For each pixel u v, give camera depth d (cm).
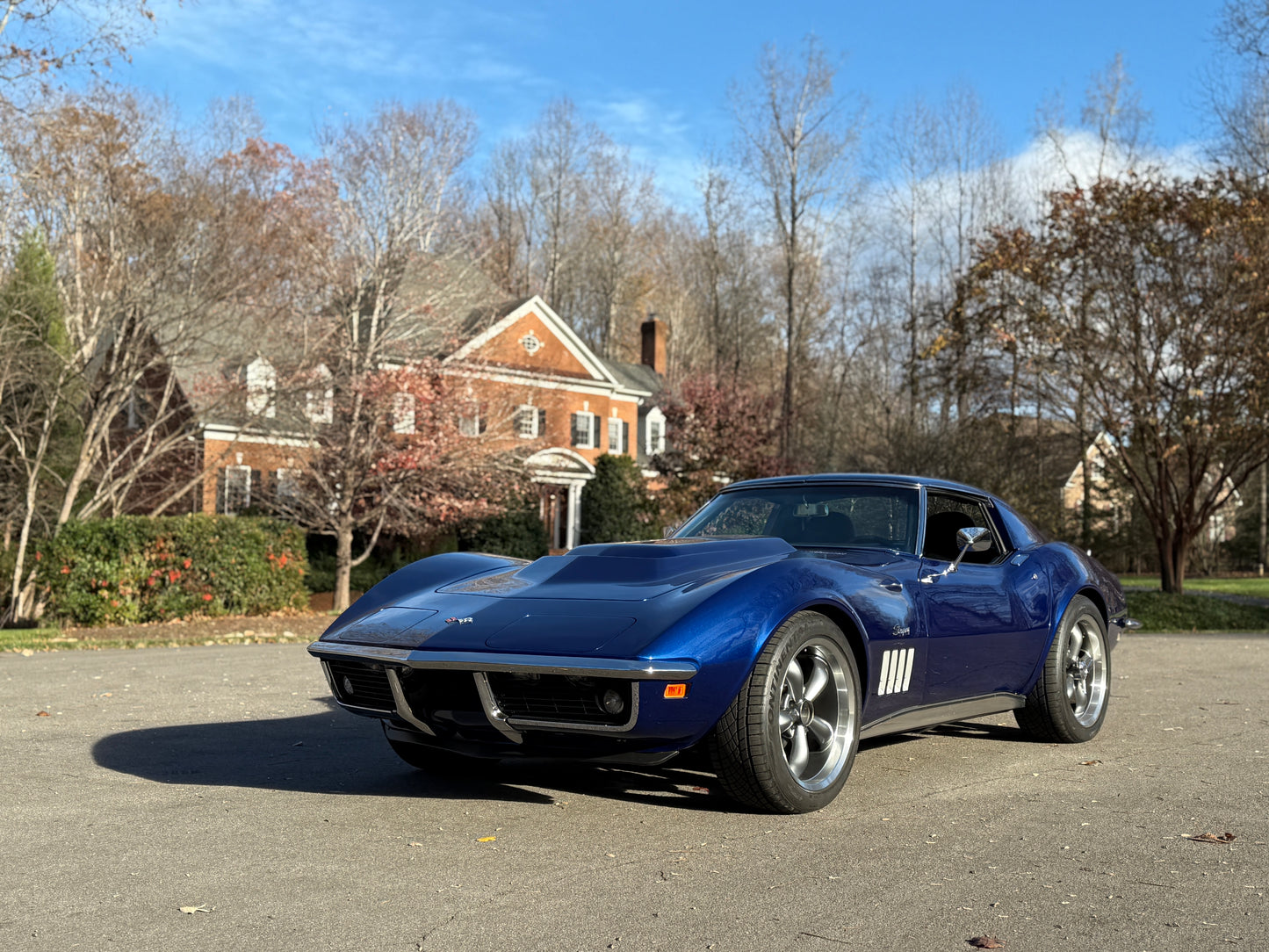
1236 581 3400
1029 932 265
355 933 264
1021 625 514
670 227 6306
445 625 398
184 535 1485
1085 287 1917
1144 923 272
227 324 1859
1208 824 376
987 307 2055
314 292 1877
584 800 413
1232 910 282
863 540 493
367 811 393
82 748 517
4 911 280
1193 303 1858
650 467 3177
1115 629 601
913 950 253
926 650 451
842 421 4278
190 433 1917
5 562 1895
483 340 2050
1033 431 2897
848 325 4647
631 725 355
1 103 1534
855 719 412
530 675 367
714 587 385
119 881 305
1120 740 557
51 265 1797
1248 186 1891
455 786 439
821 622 398
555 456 3045
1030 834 360
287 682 792
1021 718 549
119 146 1727
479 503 2009
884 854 336
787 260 3938
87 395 1834
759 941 259
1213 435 1831
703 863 325
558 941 259
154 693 724
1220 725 605
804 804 389
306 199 1853
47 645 1170
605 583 412
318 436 1831
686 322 6009
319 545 2358
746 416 3055
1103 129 3444
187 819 378
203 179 1825
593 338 6094
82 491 1991
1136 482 2014
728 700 366
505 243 5666
